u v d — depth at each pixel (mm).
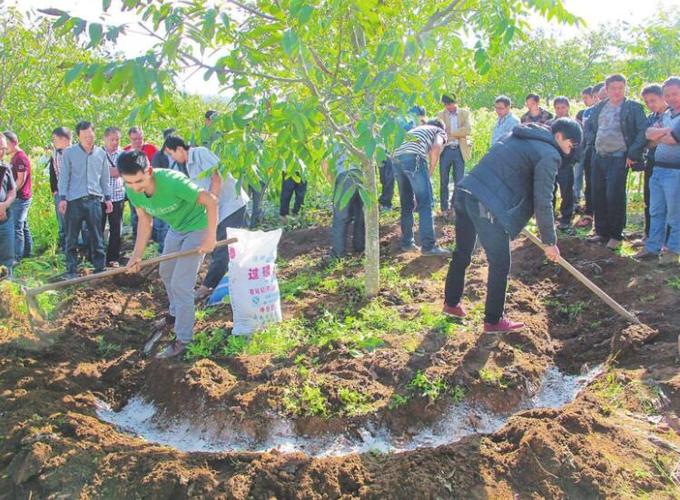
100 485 3422
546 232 4617
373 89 4168
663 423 3820
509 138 4691
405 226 7445
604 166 6922
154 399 4633
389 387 4387
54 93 11922
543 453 3402
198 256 4980
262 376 4605
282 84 5055
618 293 5645
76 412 4293
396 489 3316
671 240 6094
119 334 5688
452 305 5281
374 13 4387
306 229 9305
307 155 4613
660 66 9594
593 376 4566
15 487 3486
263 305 5297
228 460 3627
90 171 7238
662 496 3189
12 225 6547
